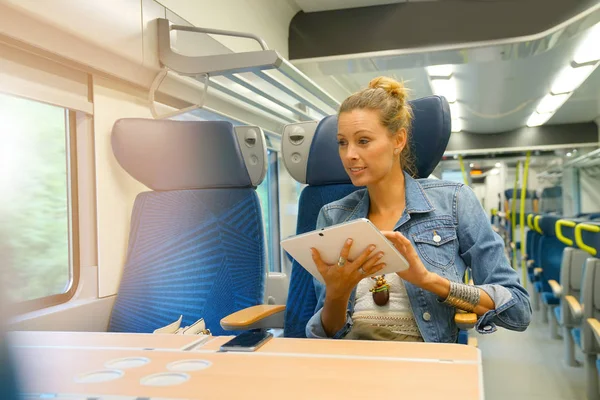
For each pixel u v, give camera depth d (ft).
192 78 8.46
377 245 3.96
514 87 20.54
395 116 5.07
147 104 8.04
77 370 3.21
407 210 5.34
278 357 3.44
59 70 6.43
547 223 16.74
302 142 6.85
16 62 5.87
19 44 5.70
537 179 29.60
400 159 5.87
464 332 5.25
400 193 5.52
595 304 10.48
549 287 16.47
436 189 5.52
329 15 14.65
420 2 14.08
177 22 8.36
